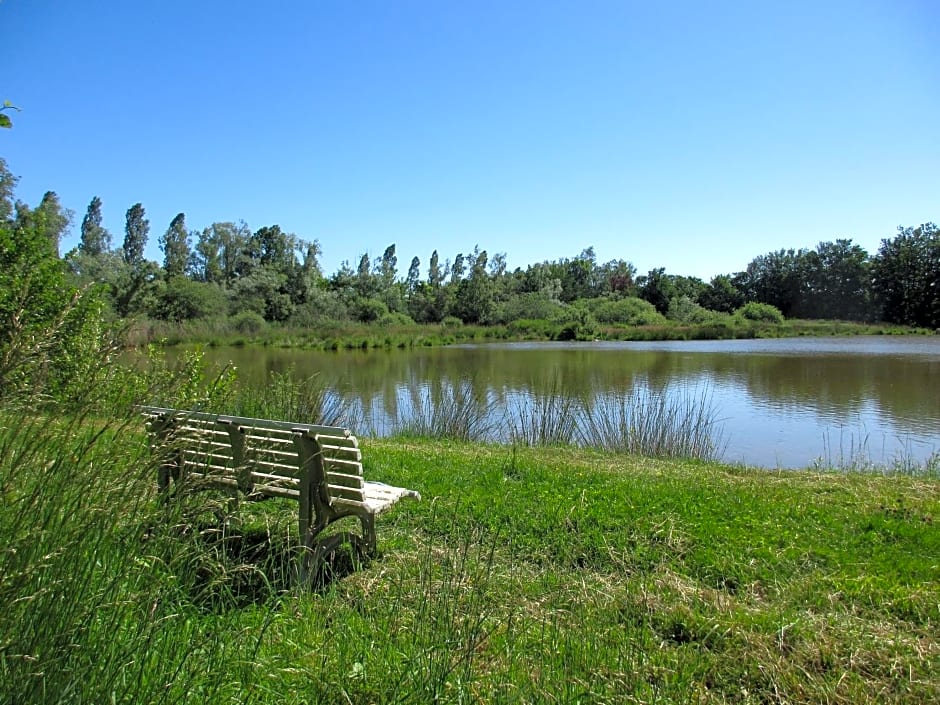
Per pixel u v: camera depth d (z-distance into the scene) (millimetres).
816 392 18516
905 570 4191
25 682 1762
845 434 12758
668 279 89625
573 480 6391
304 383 11539
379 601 3387
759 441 12148
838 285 82750
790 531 4902
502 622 3078
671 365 27281
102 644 1984
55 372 2164
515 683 2570
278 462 3967
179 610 2379
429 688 2426
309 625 3051
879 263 79812
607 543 4562
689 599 3627
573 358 31734
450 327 55250
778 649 3096
